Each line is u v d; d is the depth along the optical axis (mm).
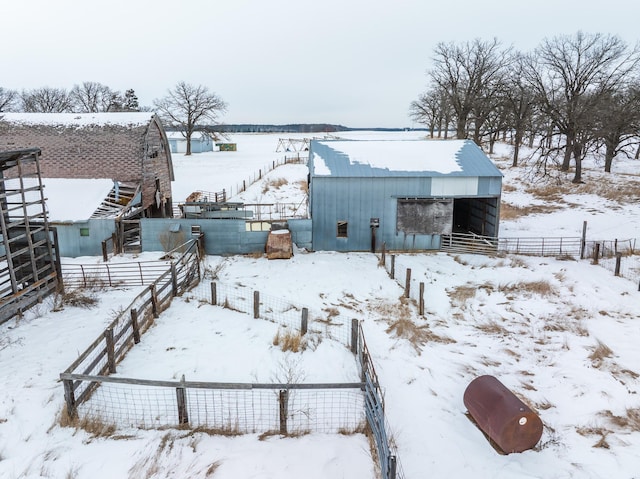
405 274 19828
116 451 8359
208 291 17062
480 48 58062
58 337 12867
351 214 23000
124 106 97938
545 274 20094
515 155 55375
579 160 42938
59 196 23672
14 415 9266
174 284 16125
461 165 23609
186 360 11758
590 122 42781
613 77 42844
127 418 9289
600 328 14930
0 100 86938
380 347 13258
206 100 78188
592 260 22266
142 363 11547
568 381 11758
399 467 8477
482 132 72688
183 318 14477
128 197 25391
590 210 33344
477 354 13148
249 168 57219
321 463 8312
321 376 11336
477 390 9891
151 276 18422
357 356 12367
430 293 17750
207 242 22266
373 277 19406
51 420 9172
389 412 10258
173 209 34875
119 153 26484
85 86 96875
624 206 33938
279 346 12766
